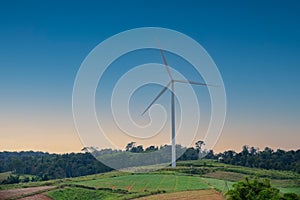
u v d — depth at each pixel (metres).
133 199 82.06
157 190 85.81
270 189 48.97
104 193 89.81
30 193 91.12
